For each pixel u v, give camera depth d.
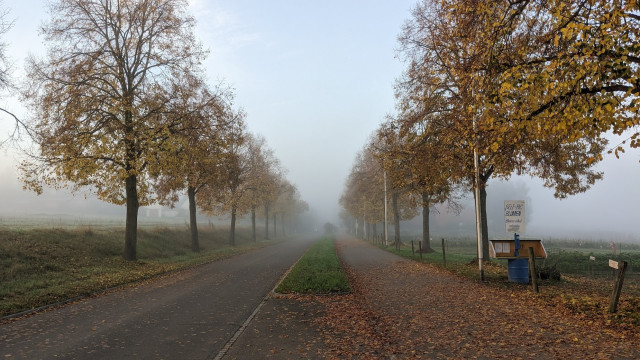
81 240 20.98
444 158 16.36
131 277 15.65
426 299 10.98
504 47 9.45
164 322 8.63
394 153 19.09
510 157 11.85
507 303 9.95
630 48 7.01
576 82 7.40
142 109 19.72
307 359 6.18
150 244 27.28
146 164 19.70
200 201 33.84
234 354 6.43
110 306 10.41
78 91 18.48
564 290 11.84
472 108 9.85
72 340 7.22
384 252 32.41
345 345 6.88
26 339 7.29
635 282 16.39
